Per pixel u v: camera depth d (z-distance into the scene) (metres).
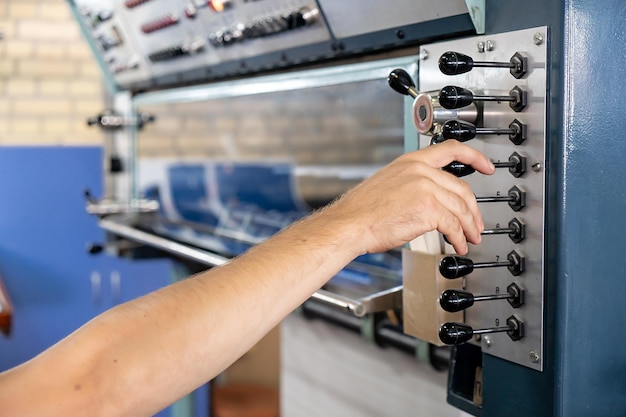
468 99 1.16
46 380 0.91
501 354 1.28
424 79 1.42
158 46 2.69
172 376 0.96
